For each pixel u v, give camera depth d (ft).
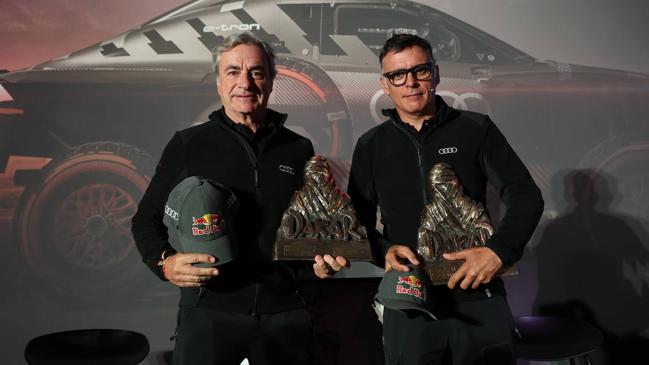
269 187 5.56
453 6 8.87
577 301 8.95
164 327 8.46
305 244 5.38
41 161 8.25
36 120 8.24
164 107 8.44
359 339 7.51
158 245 5.28
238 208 5.36
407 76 5.77
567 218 8.95
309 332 5.57
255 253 5.39
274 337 5.38
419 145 5.88
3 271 8.16
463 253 5.38
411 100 5.81
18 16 8.25
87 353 6.55
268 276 5.39
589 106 9.01
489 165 5.87
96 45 8.38
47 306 8.24
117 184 8.38
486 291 5.65
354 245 5.46
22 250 8.18
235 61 5.58
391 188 5.92
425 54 5.82
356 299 7.54
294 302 5.53
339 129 8.62
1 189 8.16
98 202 8.36
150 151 8.41
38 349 6.65
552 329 7.51
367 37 8.72
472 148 5.84
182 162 5.57
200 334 5.26
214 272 4.85
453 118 5.96
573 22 9.04
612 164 9.02
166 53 8.49
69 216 8.29
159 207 5.56
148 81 8.43
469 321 5.59
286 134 5.89
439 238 5.58
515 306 8.93
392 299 5.33
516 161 5.86
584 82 9.02
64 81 8.30
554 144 8.95
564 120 8.97
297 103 8.60
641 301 8.99
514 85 8.90
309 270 6.28
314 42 8.64
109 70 8.38
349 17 8.70
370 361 7.51
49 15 8.30
